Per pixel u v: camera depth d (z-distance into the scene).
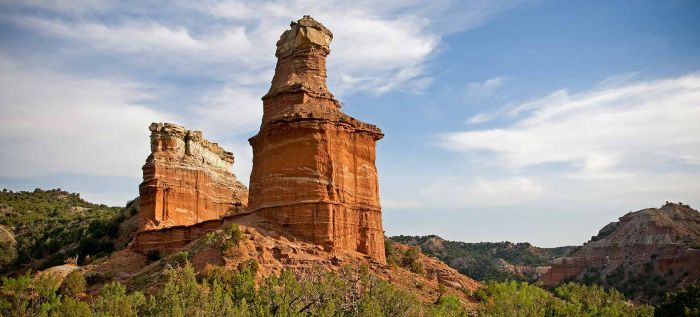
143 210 99.44
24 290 60.44
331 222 67.75
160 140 105.19
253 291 54.81
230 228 64.94
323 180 69.25
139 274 67.06
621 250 188.12
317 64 78.81
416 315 57.38
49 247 129.75
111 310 52.06
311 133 70.56
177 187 103.56
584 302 101.12
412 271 78.88
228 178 123.44
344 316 53.50
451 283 79.12
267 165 72.06
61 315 52.75
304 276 58.47
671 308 85.62
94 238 116.38
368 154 75.12
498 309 67.69
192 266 62.03
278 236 66.50
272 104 76.94
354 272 62.12
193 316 50.53
